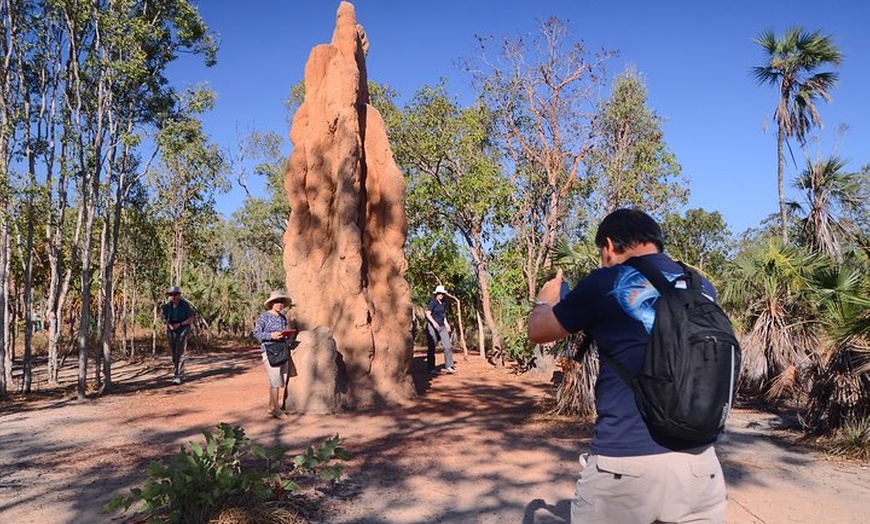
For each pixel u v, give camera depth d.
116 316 25.41
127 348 23.02
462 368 16.05
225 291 28.45
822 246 13.33
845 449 7.26
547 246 15.84
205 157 15.10
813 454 7.28
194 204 21.66
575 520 2.60
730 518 5.22
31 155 12.83
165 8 13.13
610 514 2.47
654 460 2.38
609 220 2.80
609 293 2.56
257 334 9.66
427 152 16.88
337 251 10.99
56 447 7.79
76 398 12.01
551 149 16.73
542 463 6.88
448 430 8.61
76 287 20.83
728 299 11.16
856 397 7.79
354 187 11.01
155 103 13.58
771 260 10.50
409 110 17.48
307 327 11.01
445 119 17.06
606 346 2.53
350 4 11.77
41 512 5.32
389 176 11.77
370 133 11.96
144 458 7.12
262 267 45.41
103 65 12.16
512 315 15.11
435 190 17.19
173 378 14.78
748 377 10.36
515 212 16.84
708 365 2.29
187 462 4.85
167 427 8.98
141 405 10.96
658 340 2.35
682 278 2.56
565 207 17.89
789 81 20.27
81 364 11.80
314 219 11.27
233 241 43.84
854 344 7.89
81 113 13.00
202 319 23.94
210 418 9.60
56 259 13.99
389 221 11.67
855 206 13.80
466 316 21.14
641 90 17.92
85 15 11.91
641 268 2.60
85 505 5.50
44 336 25.89
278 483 5.30
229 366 17.36
